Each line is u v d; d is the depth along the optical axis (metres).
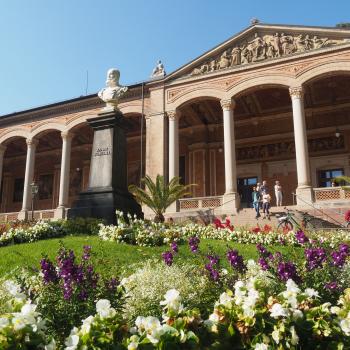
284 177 31.53
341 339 3.13
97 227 12.07
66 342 2.95
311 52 25.70
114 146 13.18
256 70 27.11
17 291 3.79
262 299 3.36
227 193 25.33
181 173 34.53
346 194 22.41
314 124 31.23
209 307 4.27
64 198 31.94
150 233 11.34
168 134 29.47
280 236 12.70
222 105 27.61
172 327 3.01
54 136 38.28
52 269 4.42
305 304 3.38
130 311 4.21
